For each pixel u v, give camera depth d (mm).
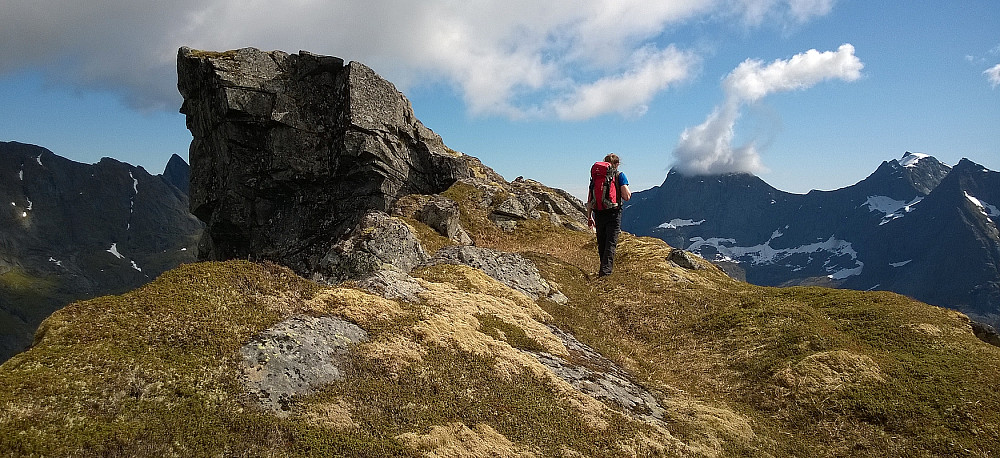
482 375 16688
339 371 14383
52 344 12320
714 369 24188
